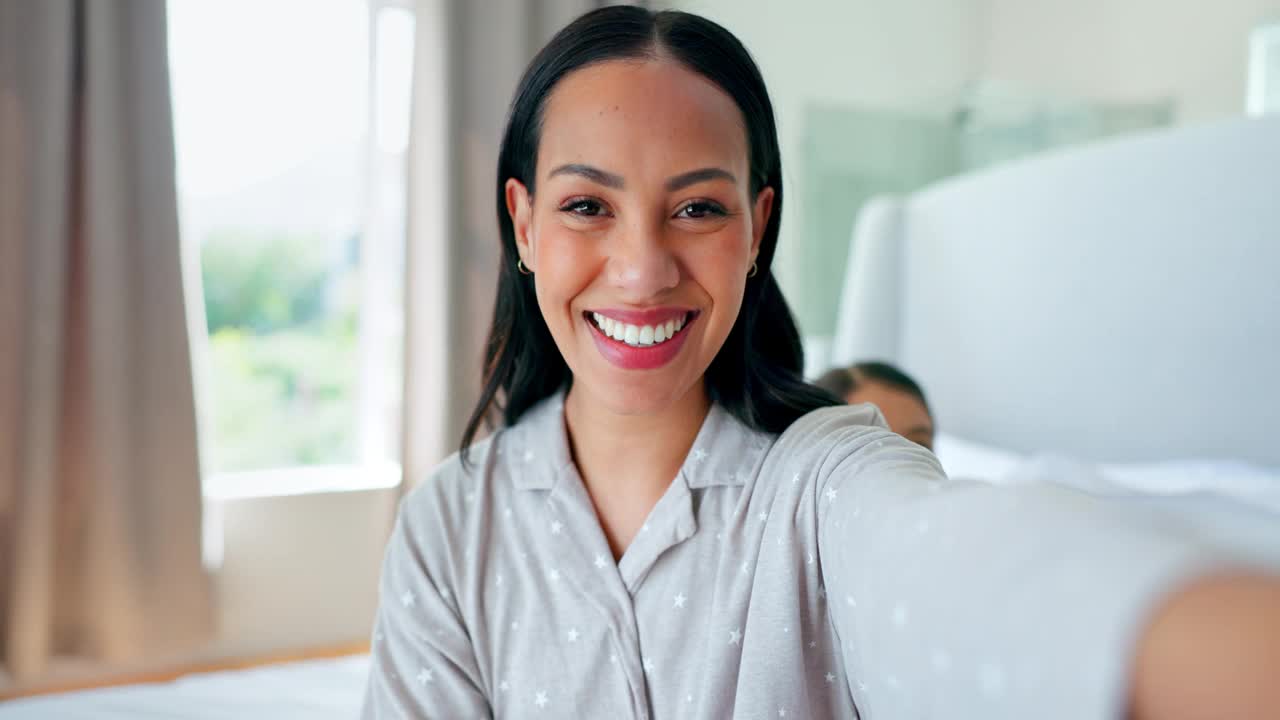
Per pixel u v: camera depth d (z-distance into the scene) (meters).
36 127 2.22
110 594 2.31
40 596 2.24
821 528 0.58
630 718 0.64
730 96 0.61
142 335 2.34
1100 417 2.07
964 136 2.84
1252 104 2.21
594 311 0.62
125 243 2.29
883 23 2.95
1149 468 1.74
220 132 2.61
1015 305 2.25
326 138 2.74
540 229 0.62
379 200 2.74
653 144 0.57
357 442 2.87
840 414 0.68
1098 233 2.06
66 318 2.31
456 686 0.67
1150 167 1.98
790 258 2.83
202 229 2.68
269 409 2.80
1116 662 0.24
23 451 2.22
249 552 2.56
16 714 1.43
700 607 0.64
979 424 2.37
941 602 0.33
